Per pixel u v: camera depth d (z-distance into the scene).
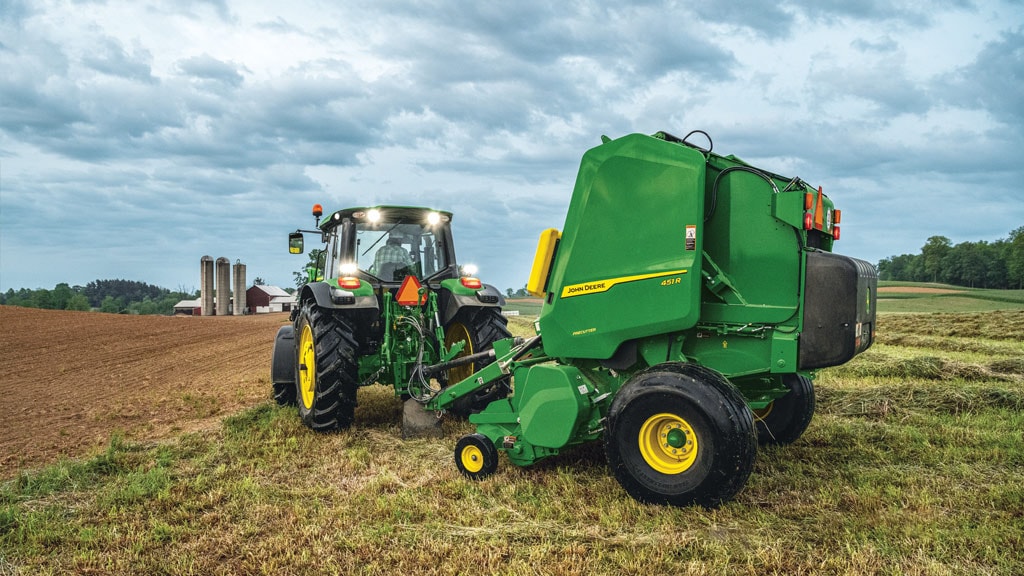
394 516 3.24
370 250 5.90
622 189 3.78
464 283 5.84
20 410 6.42
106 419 5.96
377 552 2.81
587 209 3.91
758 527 3.03
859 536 2.90
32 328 16.94
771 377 4.00
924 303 47.06
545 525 3.12
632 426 3.41
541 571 2.61
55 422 5.84
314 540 2.95
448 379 5.99
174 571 2.69
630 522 3.15
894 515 3.11
